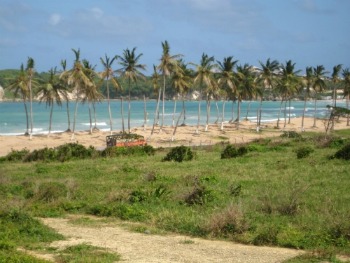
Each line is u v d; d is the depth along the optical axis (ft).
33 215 52.85
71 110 482.28
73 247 36.63
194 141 206.90
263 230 40.42
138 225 46.78
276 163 88.69
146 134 232.73
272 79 260.83
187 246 37.76
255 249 36.52
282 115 410.11
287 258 33.42
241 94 257.55
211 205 52.60
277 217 45.73
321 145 122.93
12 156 127.95
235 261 32.86
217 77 234.58
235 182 68.03
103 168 94.22
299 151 97.09
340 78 310.86
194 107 588.09
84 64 218.79
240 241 39.11
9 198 61.36
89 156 124.77
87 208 55.57
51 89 220.64
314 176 70.28
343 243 36.22
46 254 35.12
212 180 69.56
